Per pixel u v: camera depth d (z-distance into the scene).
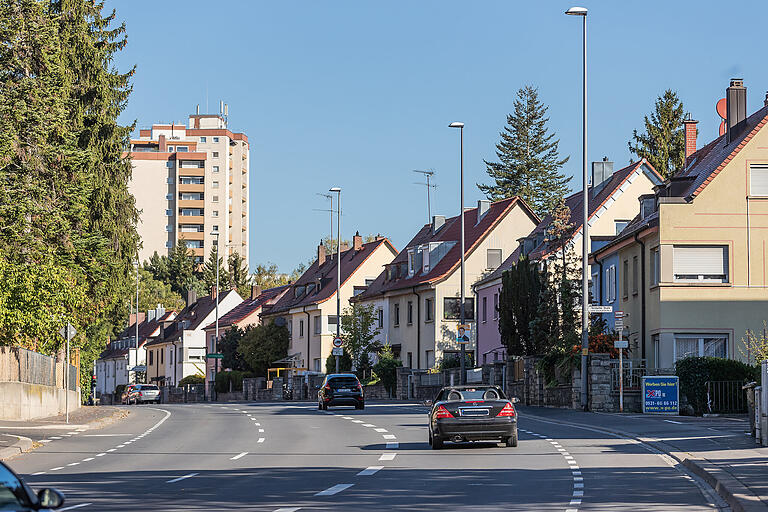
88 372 84.69
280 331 112.88
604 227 69.56
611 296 59.69
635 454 26.80
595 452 27.56
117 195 58.25
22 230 42.47
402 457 27.22
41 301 43.12
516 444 29.67
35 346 51.94
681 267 49.91
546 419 42.72
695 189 50.66
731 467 21.64
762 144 50.09
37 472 24.70
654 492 18.86
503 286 62.75
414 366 89.50
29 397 49.09
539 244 76.00
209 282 192.25
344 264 113.62
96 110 56.66
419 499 18.11
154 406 80.31
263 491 19.70
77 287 48.19
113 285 56.53
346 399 57.28
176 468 25.28
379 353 86.62
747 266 49.72
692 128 65.69
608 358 46.38
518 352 61.03
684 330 49.38
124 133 59.72
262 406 68.25
